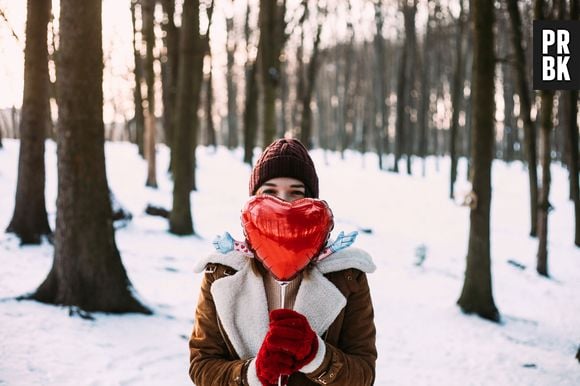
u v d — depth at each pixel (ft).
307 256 4.96
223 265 5.55
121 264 20.65
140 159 70.28
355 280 5.47
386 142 103.55
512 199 70.85
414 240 47.37
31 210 29.09
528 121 48.29
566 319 29.09
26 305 19.02
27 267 24.68
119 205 37.24
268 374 4.69
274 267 4.98
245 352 5.32
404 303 28.25
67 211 19.70
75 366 15.38
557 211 64.03
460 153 113.29
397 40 112.88
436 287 32.73
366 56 117.70
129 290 20.49
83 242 19.67
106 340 17.51
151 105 54.85
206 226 42.83
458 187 77.36
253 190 5.76
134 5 61.82
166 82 67.72
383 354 20.49
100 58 19.65
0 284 21.29
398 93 88.07
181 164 37.60
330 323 5.25
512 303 31.83
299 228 4.81
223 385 5.06
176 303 22.41
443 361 20.40
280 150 5.66
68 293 19.43
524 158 93.20
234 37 99.45
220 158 80.89
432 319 25.89
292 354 4.72
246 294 5.37
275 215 4.83
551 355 22.34
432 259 41.19
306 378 5.31
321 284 5.25
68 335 17.28
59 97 19.54
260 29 38.52
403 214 58.18
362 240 44.86
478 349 22.25
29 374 14.51
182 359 16.97
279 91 106.63
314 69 74.18
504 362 20.84
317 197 5.91
